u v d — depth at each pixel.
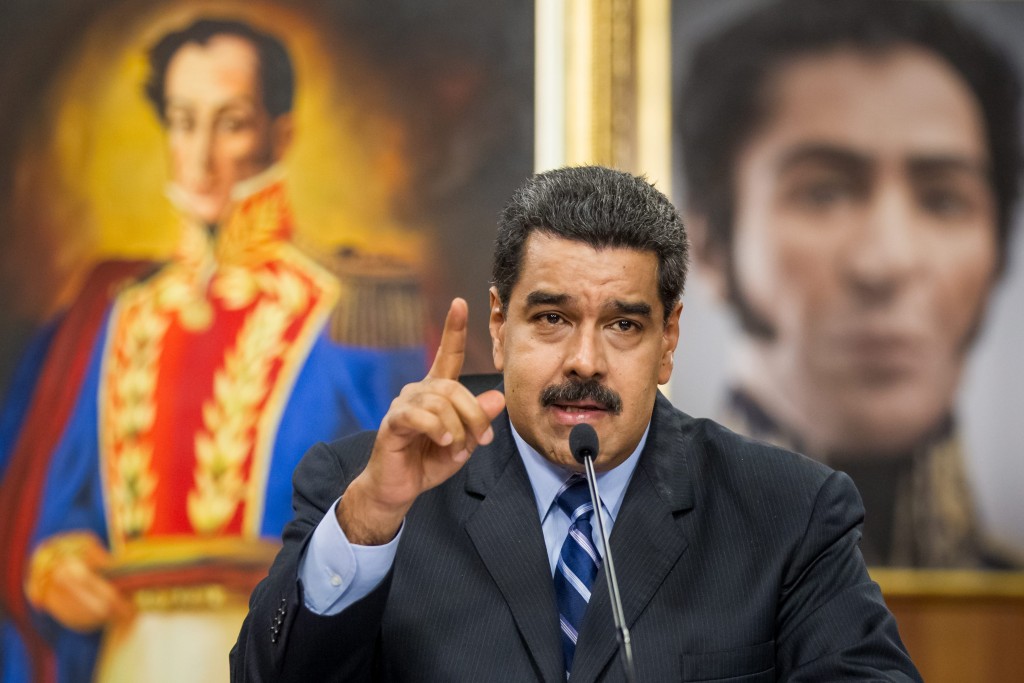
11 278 5.08
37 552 4.95
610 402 2.49
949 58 5.12
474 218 5.14
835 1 5.15
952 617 4.94
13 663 4.90
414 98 5.18
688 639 2.46
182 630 4.93
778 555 2.60
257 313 5.07
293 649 2.26
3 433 5.00
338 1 5.20
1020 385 5.01
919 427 5.00
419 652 2.45
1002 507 4.96
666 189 5.09
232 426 5.02
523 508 2.62
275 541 4.97
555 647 2.43
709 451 2.84
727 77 5.12
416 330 5.09
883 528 4.96
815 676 2.47
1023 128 5.09
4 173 5.12
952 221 5.07
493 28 5.18
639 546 2.58
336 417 5.04
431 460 2.20
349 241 5.12
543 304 2.50
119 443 5.01
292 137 5.16
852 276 5.05
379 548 2.24
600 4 5.14
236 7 5.20
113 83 5.18
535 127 5.14
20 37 5.18
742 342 5.04
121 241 5.12
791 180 5.09
